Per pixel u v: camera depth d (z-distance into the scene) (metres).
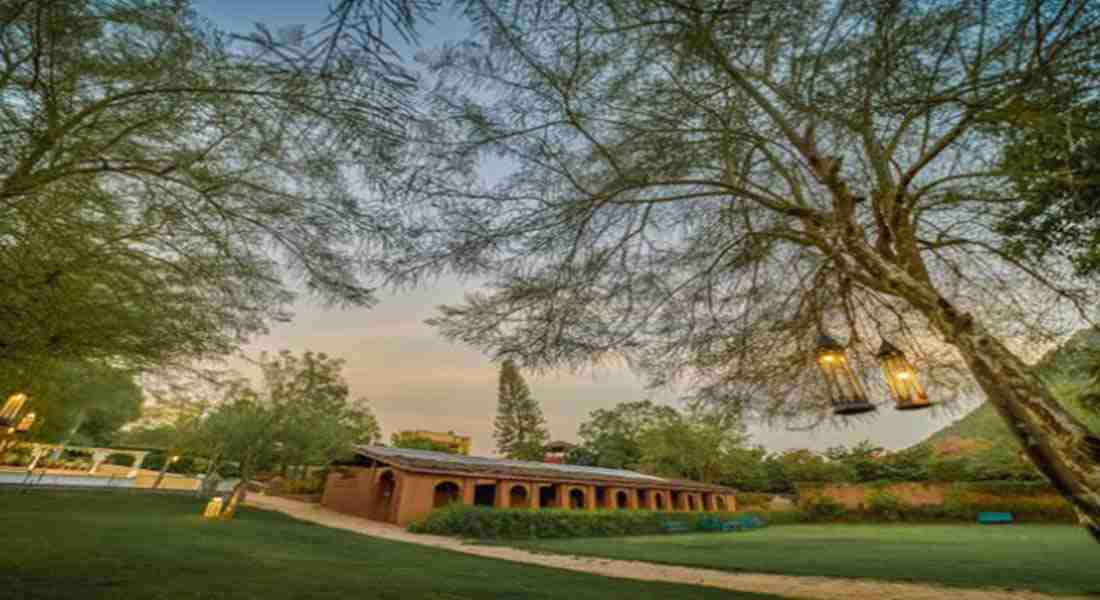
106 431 28.59
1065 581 7.06
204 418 18.62
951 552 10.97
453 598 5.26
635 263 3.46
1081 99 1.98
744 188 3.59
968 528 18.52
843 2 1.94
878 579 7.72
